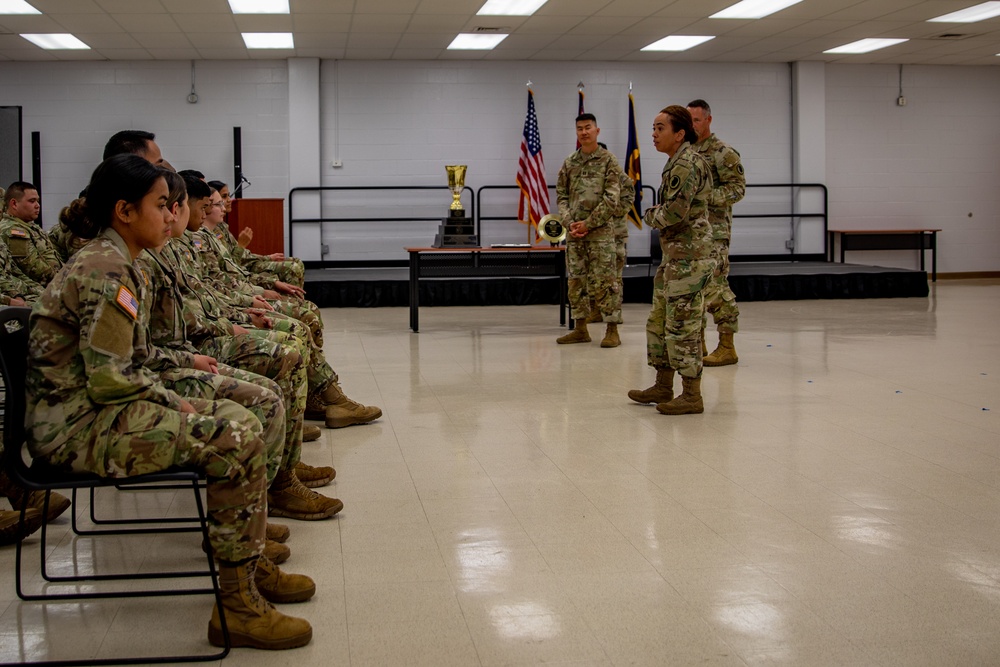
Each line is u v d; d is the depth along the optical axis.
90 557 2.67
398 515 3.04
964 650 2.06
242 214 9.95
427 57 12.07
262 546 2.11
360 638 2.14
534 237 12.59
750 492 3.27
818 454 3.78
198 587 2.45
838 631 2.16
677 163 4.34
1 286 5.28
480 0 9.09
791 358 6.29
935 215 13.70
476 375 5.72
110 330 2.02
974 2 9.58
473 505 3.14
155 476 2.03
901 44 11.80
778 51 12.12
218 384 2.44
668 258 4.52
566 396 5.04
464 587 2.44
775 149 13.16
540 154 11.88
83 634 2.16
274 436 2.48
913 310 9.48
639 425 4.33
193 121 12.03
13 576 2.52
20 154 11.12
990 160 13.77
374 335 7.76
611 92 12.68
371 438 4.11
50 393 2.05
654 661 2.02
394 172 12.40
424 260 7.84
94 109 11.84
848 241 13.20
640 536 2.82
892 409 4.63
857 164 13.42
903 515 3.00
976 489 3.28
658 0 9.24
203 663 2.03
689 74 12.85
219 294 3.67
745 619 2.23
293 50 11.44
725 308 5.96
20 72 11.72
